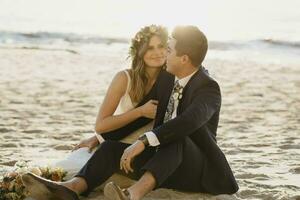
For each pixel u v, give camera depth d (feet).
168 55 17.28
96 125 18.20
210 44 100.58
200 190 17.61
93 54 83.35
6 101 40.91
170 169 16.31
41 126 31.96
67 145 25.95
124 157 16.07
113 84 18.31
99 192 17.79
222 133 31.12
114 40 104.47
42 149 25.61
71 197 16.01
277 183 20.16
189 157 17.03
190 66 17.22
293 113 38.65
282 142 28.37
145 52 18.02
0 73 58.49
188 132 16.37
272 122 35.01
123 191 16.20
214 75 62.03
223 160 17.54
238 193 18.56
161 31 18.04
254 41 104.22
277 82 56.85
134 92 18.28
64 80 54.60
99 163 16.80
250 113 38.40
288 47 98.94
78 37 106.22
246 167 22.74
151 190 16.43
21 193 17.01
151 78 18.44
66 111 37.60
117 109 18.69
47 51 84.17
